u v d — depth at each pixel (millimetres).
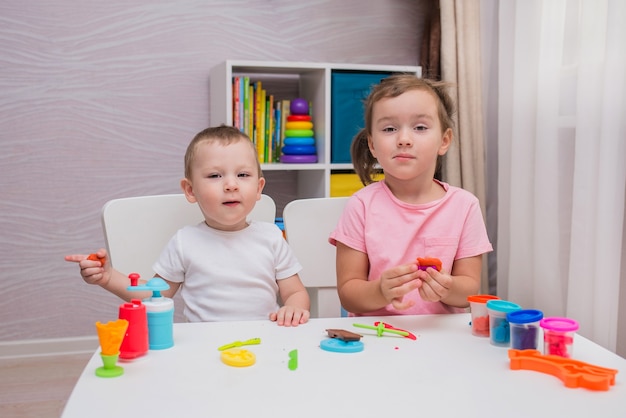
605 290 1758
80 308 2705
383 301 1214
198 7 2697
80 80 2627
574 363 867
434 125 1342
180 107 2713
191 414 732
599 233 1764
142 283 1254
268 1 2752
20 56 2576
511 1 2207
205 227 1402
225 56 2734
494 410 748
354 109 2531
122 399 773
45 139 2621
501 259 2285
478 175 2447
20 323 2664
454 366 892
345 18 2828
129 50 2654
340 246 1427
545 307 2014
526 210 2119
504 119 2252
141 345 917
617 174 1736
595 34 1798
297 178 2832
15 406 2156
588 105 1812
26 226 2639
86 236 2686
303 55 2803
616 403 770
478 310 1043
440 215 1390
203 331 1054
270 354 937
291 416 727
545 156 1992
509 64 2229
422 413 737
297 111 2576
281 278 1422
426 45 2803
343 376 849
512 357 886
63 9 2592
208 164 1302
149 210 1452
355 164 1641
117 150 2682
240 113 2475
